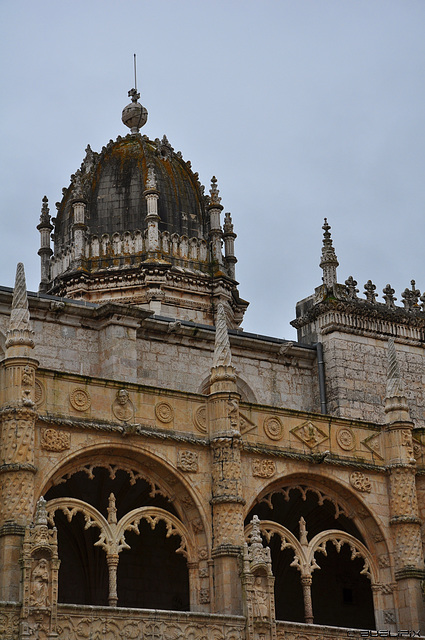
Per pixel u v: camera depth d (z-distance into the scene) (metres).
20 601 31.97
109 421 37.28
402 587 41.28
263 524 39.50
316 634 37.50
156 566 44.91
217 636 34.94
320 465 41.44
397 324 51.00
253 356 48.94
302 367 49.94
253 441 40.19
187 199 59.72
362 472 42.41
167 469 37.97
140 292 56.38
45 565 32.47
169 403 38.72
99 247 57.81
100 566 43.34
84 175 59.56
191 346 47.47
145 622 33.69
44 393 36.28
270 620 36.06
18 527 33.78
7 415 35.03
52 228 61.22
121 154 60.03
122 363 44.53
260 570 36.50
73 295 56.62
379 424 43.44
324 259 50.53
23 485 34.47
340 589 49.19
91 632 32.72
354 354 49.47
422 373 51.12
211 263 58.84
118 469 39.84
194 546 38.09
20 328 36.03
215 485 38.38
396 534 42.00
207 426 39.22
